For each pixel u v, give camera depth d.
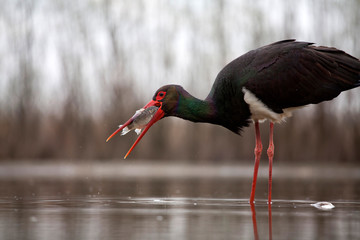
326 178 16.09
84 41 26.27
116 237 5.57
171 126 23.94
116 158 23.88
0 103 24.89
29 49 25.58
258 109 9.05
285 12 24.09
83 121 24.39
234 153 22.89
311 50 9.06
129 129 9.38
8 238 5.50
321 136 22.45
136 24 26.73
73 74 25.45
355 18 22.83
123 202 8.83
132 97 25.02
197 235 5.71
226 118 9.23
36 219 6.77
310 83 8.97
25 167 21.12
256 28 24.95
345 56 9.15
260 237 5.62
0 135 24.23
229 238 5.57
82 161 23.83
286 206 8.43
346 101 22.34
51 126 24.38
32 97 25.08
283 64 8.94
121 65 25.95
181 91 9.29
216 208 8.08
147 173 18.20
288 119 22.55
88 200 9.12
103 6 26.67
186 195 10.17
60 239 5.45
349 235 5.73
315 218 6.98
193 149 23.33
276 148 22.52
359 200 9.36
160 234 5.77
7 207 8.05
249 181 14.59
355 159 22.34
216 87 9.19
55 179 15.10
